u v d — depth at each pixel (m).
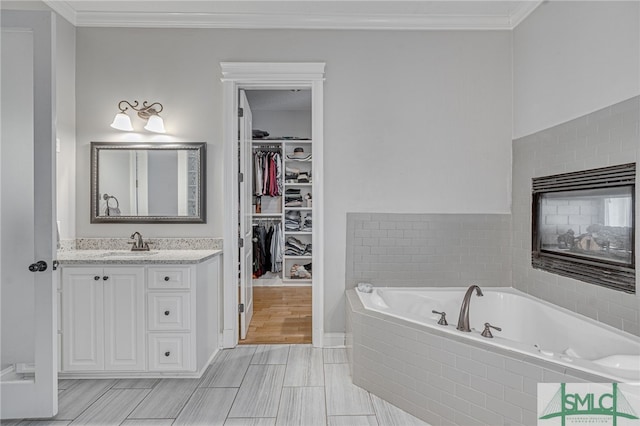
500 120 2.96
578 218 2.22
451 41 2.95
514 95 2.92
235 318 2.93
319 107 2.91
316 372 2.48
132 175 2.89
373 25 2.92
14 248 1.98
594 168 2.10
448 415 1.79
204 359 2.54
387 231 2.96
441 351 1.82
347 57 2.93
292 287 4.93
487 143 2.95
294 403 2.08
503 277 2.96
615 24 1.94
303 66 2.89
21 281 1.98
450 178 2.96
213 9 2.83
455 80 2.95
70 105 2.81
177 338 2.36
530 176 2.71
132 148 2.88
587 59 2.14
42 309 1.92
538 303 2.46
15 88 1.97
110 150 2.88
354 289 2.92
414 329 1.95
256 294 4.57
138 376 2.41
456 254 2.96
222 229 2.92
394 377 2.05
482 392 1.67
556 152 2.43
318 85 2.91
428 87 2.95
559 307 2.35
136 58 2.89
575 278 2.24
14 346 1.99
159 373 2.41
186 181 2.89
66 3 2.73
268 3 2.76
